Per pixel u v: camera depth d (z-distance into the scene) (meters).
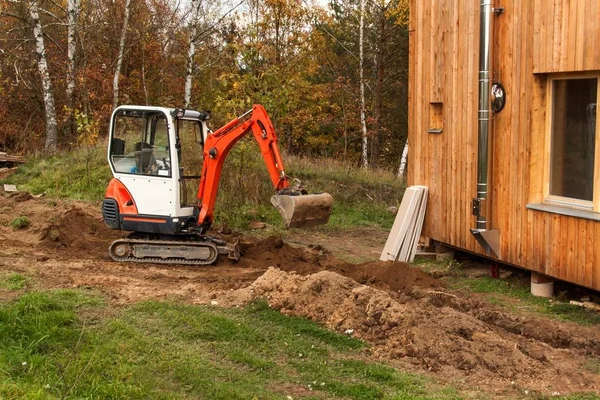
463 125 9.98
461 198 10.09
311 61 29.67
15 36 28.50
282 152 19.73
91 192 16.33
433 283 8.85
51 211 14.09
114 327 6.82
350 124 30.34
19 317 6.80
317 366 6.10
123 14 29.52
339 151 33.09
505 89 9.04
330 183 17.19
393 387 5.68
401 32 26.92
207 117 10.67
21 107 29.38
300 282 8.09
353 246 12.47
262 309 7.66
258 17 28.31
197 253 10.19
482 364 6.13
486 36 9.03
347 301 7.40
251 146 15.66
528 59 8.55
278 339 6.80
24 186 17.05
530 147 8.59
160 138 10.19
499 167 9.20
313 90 29.55
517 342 6.84
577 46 7.72
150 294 8.27
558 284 8.97
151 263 10.27
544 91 8.51
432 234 10.98
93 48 29.78
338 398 5.44
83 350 6.13
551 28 8.12
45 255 10.52
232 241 11.90
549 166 8.58
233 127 10.25
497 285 9.27
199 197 10.47
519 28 8.71
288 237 13.09
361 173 18.50
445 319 6.90
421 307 7.55
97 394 5.14
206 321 7.14
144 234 10.64
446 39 10.44
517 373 5.98
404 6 25.48
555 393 5.58
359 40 28.77
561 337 7.04
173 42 30.67
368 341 6.74
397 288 8.77
